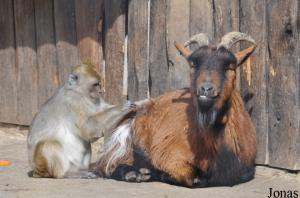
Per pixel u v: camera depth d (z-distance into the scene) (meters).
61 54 18.61
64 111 14.52
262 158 14.77
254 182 14.01
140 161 14.30
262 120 14.71
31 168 15.26
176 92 14.16
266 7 14.46
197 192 13.00
